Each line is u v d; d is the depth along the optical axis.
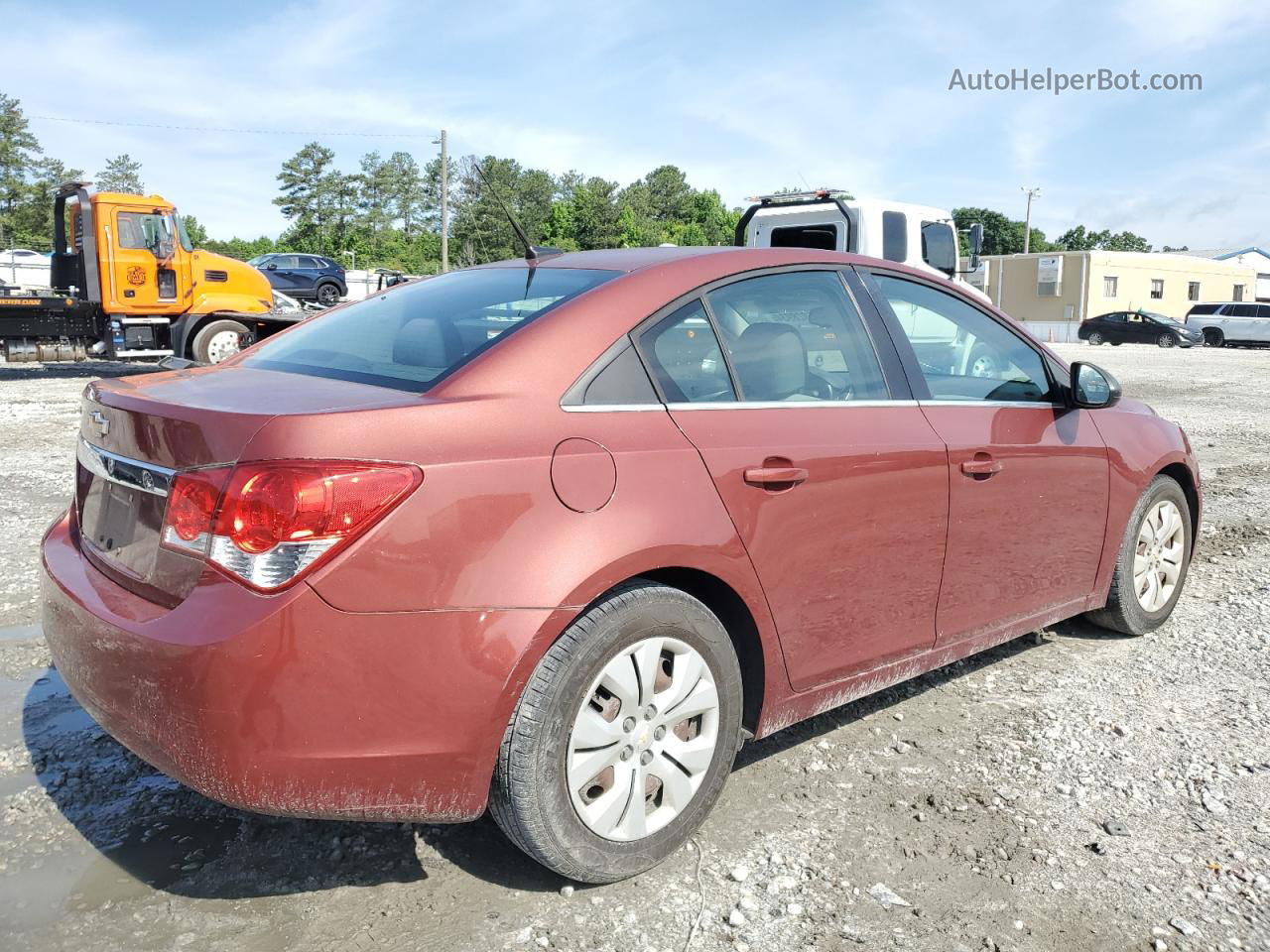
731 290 2.90
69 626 2.39
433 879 2.54
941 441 3.18
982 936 2.33
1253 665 4.02
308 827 2.77
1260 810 2.90
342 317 3.27
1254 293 53.94
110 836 2.72
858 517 2.93
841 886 2.52
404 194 117.44
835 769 3.14
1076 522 3.80
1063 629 4.49
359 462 2.11
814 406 2.93
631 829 2.48
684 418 2.63
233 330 16.39
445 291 3.17
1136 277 48.50
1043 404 3.72
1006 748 3.29
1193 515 4.61
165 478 2.25
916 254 11.88
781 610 2.76
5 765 3.11
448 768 2.20
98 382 2.79
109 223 15.20
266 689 2.03
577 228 96.44
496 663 2.20
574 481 2.35
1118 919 2.40
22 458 8.25
